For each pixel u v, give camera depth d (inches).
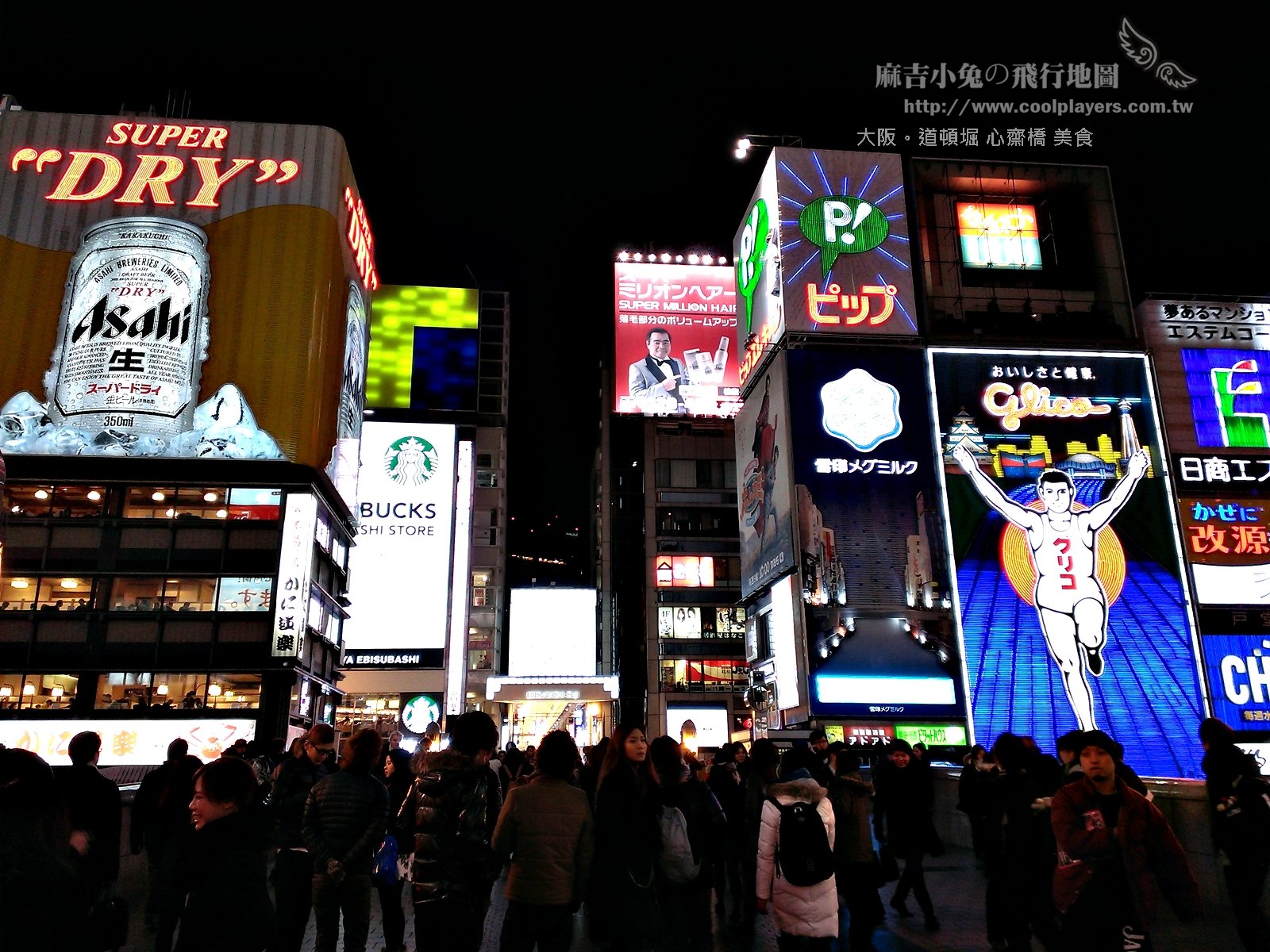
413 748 1813.5
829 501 2342.5
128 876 653.3
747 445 2760.8
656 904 299.6
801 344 2486.5
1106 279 2635.3
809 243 2566.4
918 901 500.4
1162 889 253.8
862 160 2677.2
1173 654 2252.7
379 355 3641.7
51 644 2052.2
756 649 2650.1
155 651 2062.0
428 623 3142.2
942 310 2549.2
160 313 2234.3
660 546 3575.3
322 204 2381.9
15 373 2182.6
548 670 3476.9
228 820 220.5
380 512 3235.7
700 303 3681.1
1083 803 266.1
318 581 2305.6
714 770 559.2
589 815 286.4
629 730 321.1
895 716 2172.7
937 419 2427.4
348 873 334.6
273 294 2285.9
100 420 2158.0
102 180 2336.4
